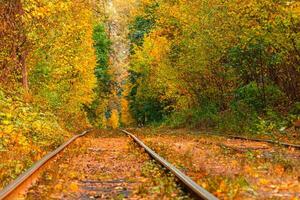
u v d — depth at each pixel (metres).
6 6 21.22
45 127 19.34
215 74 32.09
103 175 10.06
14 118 17.16
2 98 18.62
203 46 29.92
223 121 29.36
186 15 32.31
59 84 31.75
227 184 7.89
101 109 70.44
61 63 27.77
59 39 24.81
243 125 25.78
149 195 7.68
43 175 9.62
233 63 28.86
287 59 25.38
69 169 10.90
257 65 27.77
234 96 31.39
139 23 67.38
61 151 14.91
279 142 16.95
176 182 8.61
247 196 7.31
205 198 6.14
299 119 22.28
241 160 11.97
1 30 21.31
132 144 18.48
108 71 73.12
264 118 25.28
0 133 14.89
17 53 22.66
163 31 47.28
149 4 59.94
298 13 21.16
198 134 26.64
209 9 29.67
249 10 23.34
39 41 23.25
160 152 14.40
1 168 10.13
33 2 19.17
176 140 21.91
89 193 7.95
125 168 11.38
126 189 8.41
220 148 15.87
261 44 25.77
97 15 32.03
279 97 27.48
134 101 66.19
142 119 64.12
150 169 10.80
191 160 12.04
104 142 21.92
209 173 9.57
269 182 8.77
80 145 18.20
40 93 28.70
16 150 13.74
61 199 7.38
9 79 22.78
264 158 12.36
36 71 27.59
